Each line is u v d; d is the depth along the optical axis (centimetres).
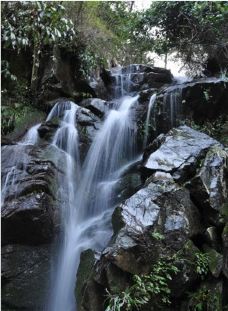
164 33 820
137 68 869
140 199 388
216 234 393
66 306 445
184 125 564
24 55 714
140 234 358
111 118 648
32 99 716
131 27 881
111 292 332
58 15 490
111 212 510
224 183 425
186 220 384
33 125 661
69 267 468
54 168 512
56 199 493
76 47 771
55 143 608
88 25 841
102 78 839
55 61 729
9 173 498
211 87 607
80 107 651
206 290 360
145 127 632
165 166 442
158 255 356
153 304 347
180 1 752
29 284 453
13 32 493
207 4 710
